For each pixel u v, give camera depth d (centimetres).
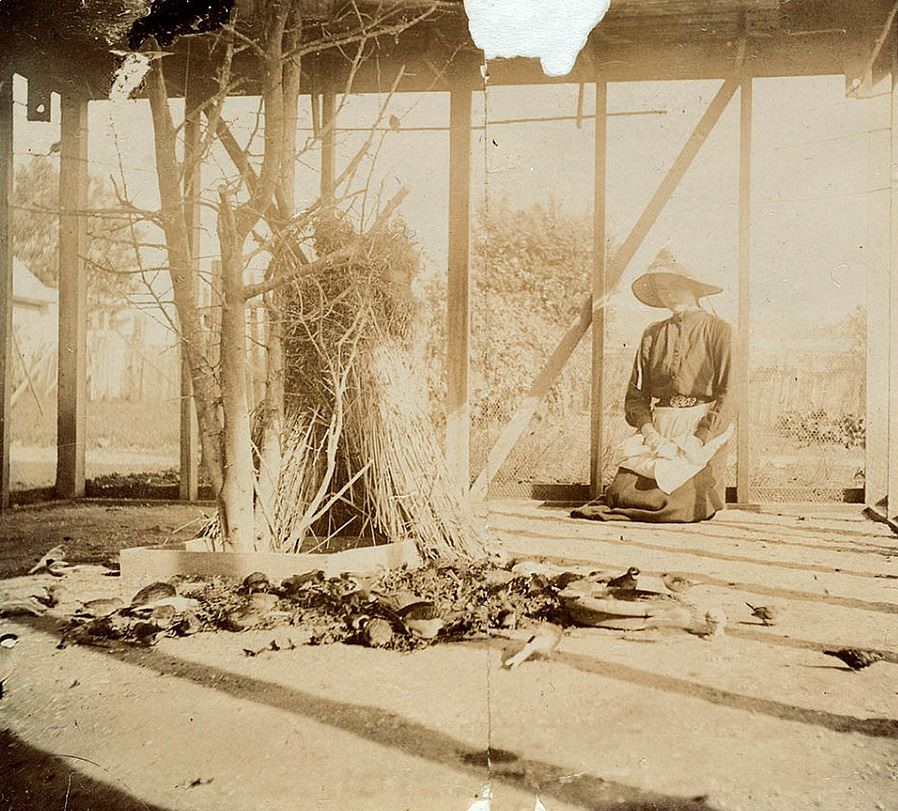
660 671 171
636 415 359
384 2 334
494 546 281
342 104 306
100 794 123
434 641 193
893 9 337
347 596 220
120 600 221
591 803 120
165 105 278
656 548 281
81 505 372
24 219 379
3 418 369
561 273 373
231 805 121
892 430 351
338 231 288
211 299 332
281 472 280
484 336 377
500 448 380
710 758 133
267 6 282
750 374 364
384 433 280
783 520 338
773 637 192
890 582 237
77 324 386
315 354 286
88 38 343
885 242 346
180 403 381
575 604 207
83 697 159
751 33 350
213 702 157
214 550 260
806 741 139
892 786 125
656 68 359
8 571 257
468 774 129
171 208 277
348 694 160
